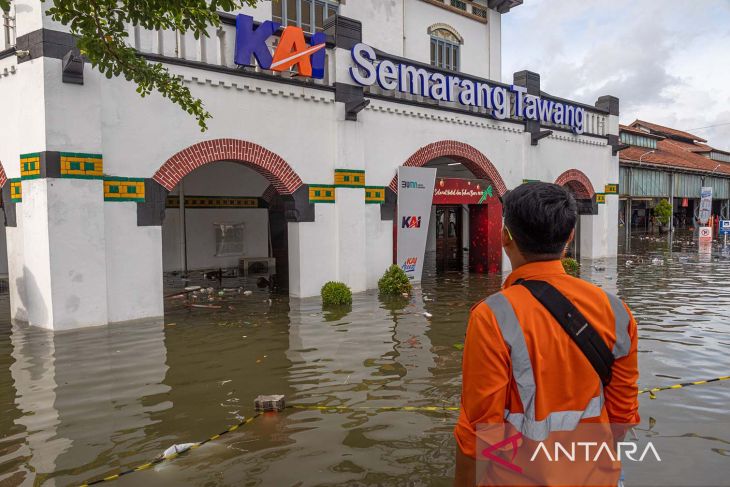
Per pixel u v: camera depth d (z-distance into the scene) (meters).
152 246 9.78
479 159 15.62
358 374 6.52
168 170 9.90
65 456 4.37
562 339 1.98
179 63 9.84
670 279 14.62
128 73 5.94
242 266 16.94
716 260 19.50
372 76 12.62
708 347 7.55
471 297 12.05
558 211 2.05
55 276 8.59
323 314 10.16
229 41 10.62
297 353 7.46
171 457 4.32
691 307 10.50
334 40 12.11
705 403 5.34
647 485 3.72
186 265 16.94
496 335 1.94
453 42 19.12
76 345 7.85
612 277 15.04
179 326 9.13
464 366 2.04
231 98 10.62
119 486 3.88
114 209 9.30
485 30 20.27
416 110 13.89
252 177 18.19
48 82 8.41
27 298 9.09
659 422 4.86
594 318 2.01
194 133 10.18
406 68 13.57
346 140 12.41
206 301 11.63
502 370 1.93
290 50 11.08
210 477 3.99
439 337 8.34
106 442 4.63
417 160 14.08
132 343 7.99
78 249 8.79
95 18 5.27
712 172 41.28
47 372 6.62
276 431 4.83
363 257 12.88
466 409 2.02
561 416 1.99
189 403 5.57
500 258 16.56
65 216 8.64
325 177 12.20
